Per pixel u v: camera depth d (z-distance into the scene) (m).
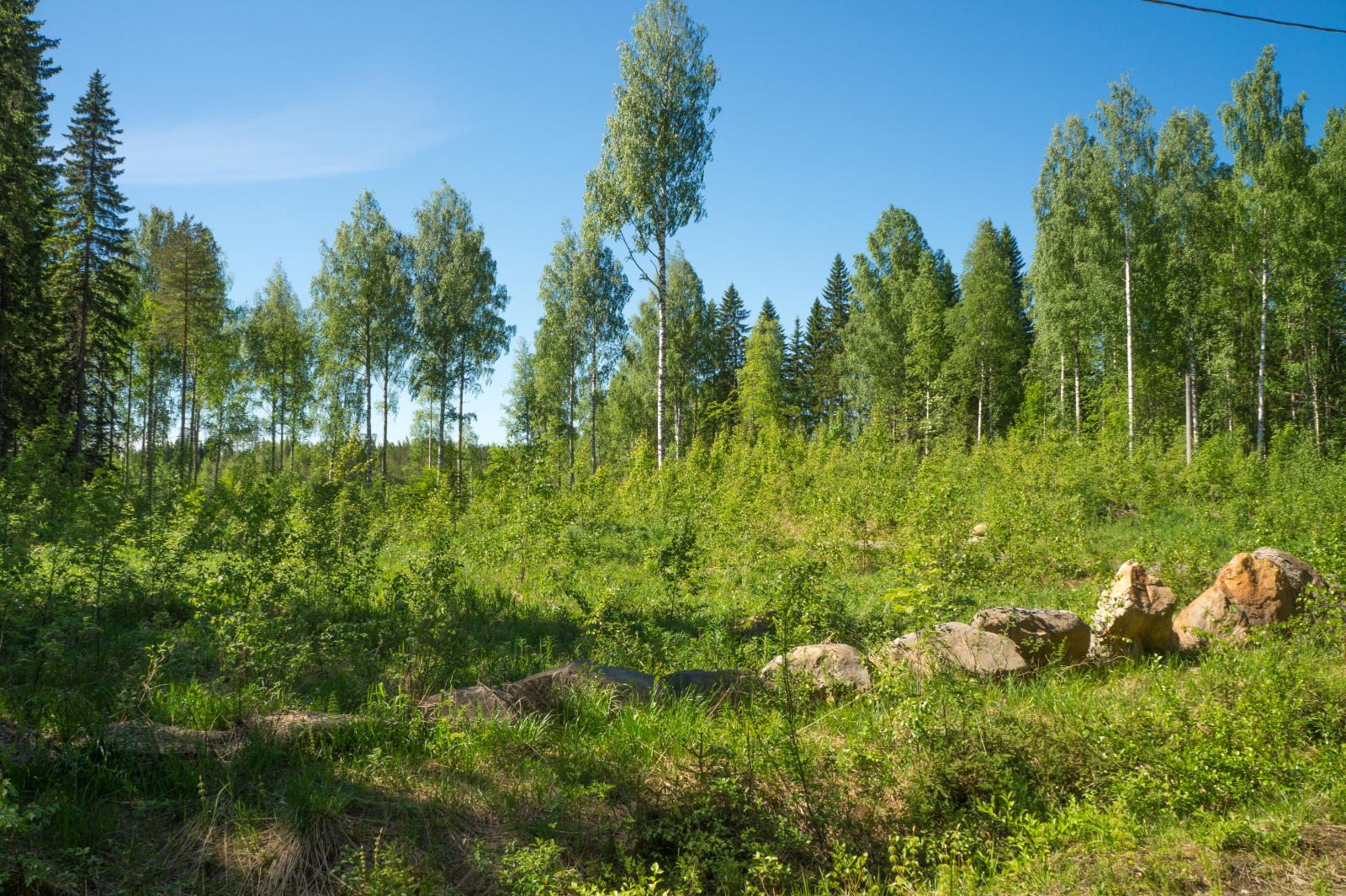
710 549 14.77
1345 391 37.06
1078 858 4.11
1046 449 22.56
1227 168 34.81
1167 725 5.36
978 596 10.09
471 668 7.23
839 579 12.60
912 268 43.69
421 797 4.59
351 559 10.55
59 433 11.96
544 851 3.93
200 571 8.49
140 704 5.47
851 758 5.29
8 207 23.55
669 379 51.56
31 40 26.70
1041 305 36.53
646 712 6.19
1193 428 32.84
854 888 4.10
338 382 45.09
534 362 47.75
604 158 27.25
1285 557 9.00
